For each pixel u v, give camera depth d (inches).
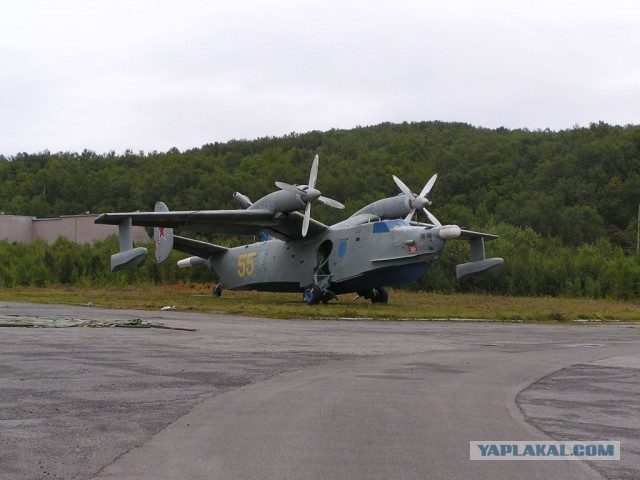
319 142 5949.8
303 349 571.8
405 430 287.3
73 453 245.6
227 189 3939.5
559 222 3166.8
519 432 287.9
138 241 2421.3
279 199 1245.7
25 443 258.2
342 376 428.1
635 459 251.4
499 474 229.5
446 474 227.6
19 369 426.0
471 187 4003.4
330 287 1312.7
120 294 1557.6
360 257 1253.7
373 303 1371.8
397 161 4547.2
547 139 4746.6
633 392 394.9
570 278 2000.5
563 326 964.6
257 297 1534.2
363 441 267.6
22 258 2126.0
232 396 354.3
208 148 5900.6
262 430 282.7
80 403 330.6
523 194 3479.3
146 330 706.2
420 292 2011.6
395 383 405.1
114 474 221.6
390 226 1226.0
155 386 378.9
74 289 1811.0
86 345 556.4
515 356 557.0
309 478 219.8
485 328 876.6
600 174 3550.7
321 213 3198.8
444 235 1143.6
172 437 269.4
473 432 286.0
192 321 848.9
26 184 4606.3
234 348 564.1
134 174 4685.0
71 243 2316.7
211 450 251.4
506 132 5935.0
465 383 412.2
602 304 1572.3
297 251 1369.3
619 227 3334.2
